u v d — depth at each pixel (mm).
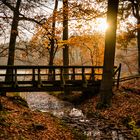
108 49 16562
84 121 13930
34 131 9422
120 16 23734
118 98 17516
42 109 17797
